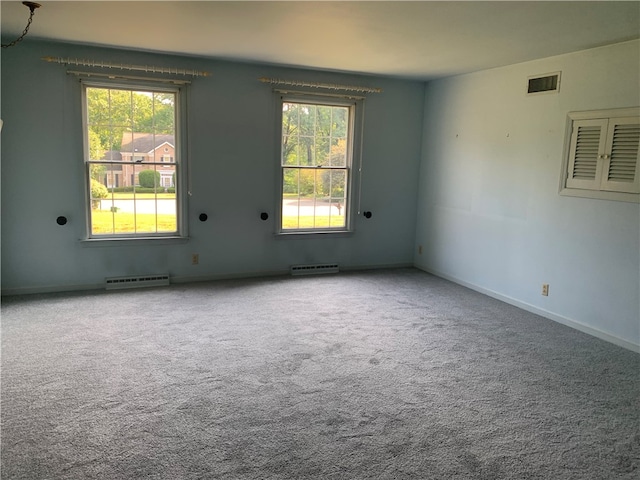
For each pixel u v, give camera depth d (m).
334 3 2.89
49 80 4.35
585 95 3.85
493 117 4.81
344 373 3.06
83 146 4.55
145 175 4.84
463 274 5.35
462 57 4.32
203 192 5.06
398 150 5.90
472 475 2.11
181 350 3.35
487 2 2.79
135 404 2.61
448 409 2.66
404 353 3.41
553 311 4.23
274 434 2.37
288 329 3.82
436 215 5.77
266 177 5.31
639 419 2.61
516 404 2.74
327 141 5.59
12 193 4.39
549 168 4.20
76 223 4.63
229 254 5.30
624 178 3.59
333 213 5.77
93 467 2.09
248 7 3.03
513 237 4.62
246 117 5.11
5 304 4.23
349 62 4.73
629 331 3.60
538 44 3.74
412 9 2.96
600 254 3.79
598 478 2.12
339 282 5.34
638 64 3.46
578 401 2.79
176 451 2.22
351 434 2.39
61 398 2.65
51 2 3.05
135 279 4.88
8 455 2.15
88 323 3.82
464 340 3.70
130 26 3.61
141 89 4.70
